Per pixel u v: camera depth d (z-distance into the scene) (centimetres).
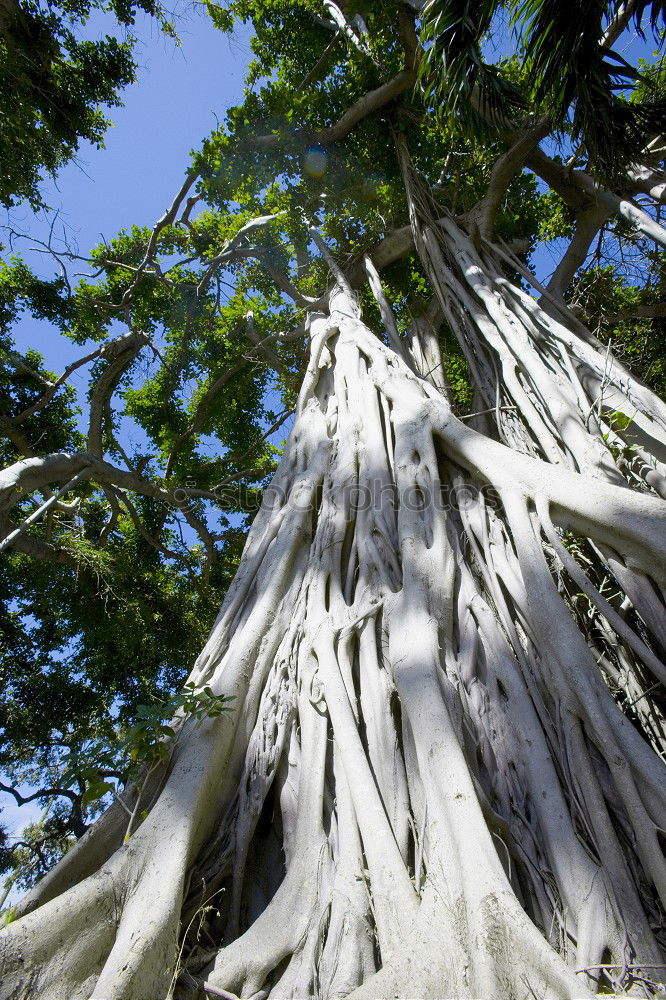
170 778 292
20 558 1130
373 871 247
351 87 1055
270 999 220
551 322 621
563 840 258
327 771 319
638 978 207
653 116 564
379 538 452
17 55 871
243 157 1058
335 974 216
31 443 1159
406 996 187
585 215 898
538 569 350
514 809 284
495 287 705
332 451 592
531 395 570
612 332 959
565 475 397
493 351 694
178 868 247
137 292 1180
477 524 443
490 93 659
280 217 1047
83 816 1052
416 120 1020
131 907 229
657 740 367
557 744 301
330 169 1066
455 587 402
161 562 1309
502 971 182
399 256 1070
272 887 293
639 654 311
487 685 343
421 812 273
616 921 226
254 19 1124
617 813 272
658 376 962
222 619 438
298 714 356
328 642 376
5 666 1174
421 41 613
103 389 1057
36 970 200
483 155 1045
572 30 512
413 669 319
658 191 729
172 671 1255
